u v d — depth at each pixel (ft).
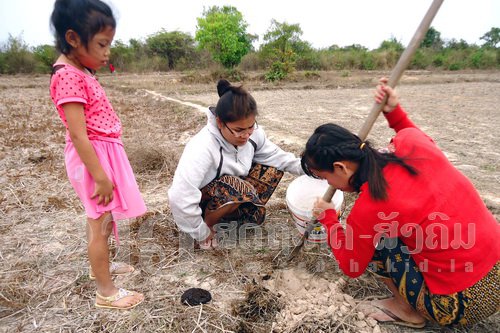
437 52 94.17
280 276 8.07
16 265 8.39
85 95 6.20
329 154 5.61
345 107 31.22
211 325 6.75
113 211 6.97
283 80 55.36
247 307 7.11
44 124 21.83
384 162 5.64
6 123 22.16
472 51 90.53
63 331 6.66
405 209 5.39
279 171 9.44
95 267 6.93
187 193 7.90
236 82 53.88
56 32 5.92
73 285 7.80
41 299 7.41
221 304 7.29
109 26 5.94
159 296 7.48
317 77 58.34
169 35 80.33
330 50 92.63
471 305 5.66
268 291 7.41
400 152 5.87
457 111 28.89
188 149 8.30
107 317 6.97
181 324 6.77
